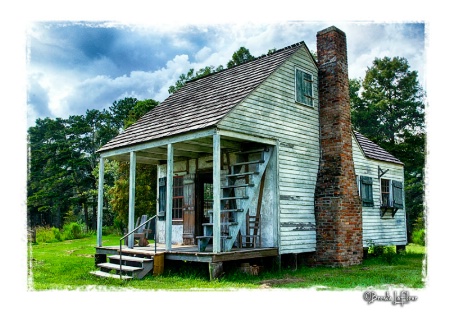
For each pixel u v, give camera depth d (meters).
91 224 46.94
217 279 9.43
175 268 10.93
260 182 12.16
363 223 15.12
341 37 13.86
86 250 19.42
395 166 17.95
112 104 58.34
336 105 13.29
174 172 14.73
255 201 12.16
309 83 13.47
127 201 27.55
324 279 10.04
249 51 36.75
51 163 47.00
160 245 13.45
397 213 17.48
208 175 14.10
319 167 13.34
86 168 48.69
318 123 13.62
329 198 12.81
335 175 12.87
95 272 10.98
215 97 12.30
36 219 46.47
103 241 25.91
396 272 11.18
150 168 27.78
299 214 12.43
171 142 11.12
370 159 16.16
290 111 12.56
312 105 13.45
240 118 10.78
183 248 11.61
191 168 14.16
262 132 11.44
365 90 38.09
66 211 46.56
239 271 10.58
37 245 23.30
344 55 13.88
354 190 13.30
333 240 12.52
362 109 37.66
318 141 13.50
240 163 11.76
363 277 10.32
